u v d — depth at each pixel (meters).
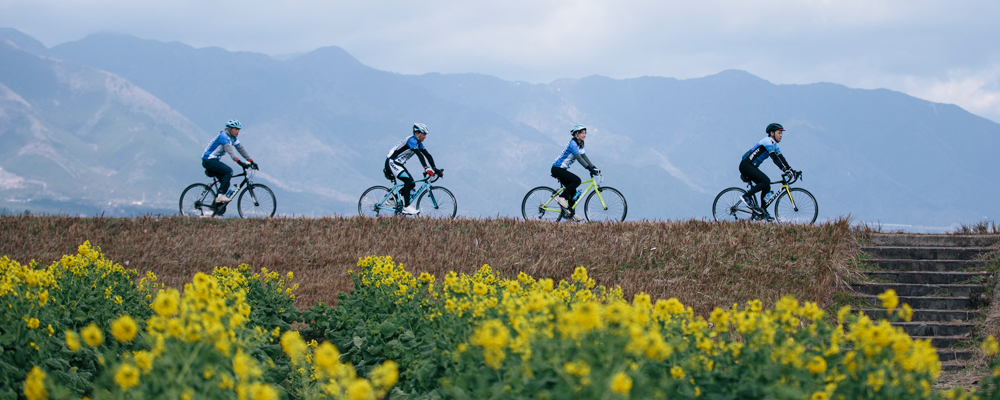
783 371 3.55
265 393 3.20
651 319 4.41
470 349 4.46
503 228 13.34
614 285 11.37
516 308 4.70
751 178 12.84
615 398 2.83
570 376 3.11
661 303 4.63
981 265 10.43
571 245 12.60
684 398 3.61
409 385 5.58
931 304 9.74
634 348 3.15
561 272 11.88
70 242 12.79
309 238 13.24
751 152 12.94
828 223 11.93
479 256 12.48
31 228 13.02
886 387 3.47
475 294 5.78
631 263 12.01
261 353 5.56
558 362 3.37
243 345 4.16
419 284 7.48
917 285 10.09
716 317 4.21
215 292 4.54
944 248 10.88
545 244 12.66
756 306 4.44
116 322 3.45
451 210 13.91
